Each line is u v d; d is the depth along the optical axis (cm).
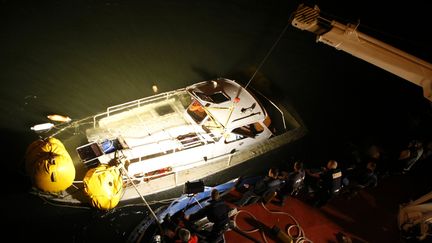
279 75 1448
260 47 1566
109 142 945
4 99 1186
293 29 1689
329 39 595
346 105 1389
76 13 1588
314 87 1434
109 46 1452
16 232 853
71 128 1067
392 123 1337
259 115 1027
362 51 577
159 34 1542
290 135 1109
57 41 1441
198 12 1691
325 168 930
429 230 842
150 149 948
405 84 1554
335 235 880
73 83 1279
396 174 1023
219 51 1505
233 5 1764
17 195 916
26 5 1577
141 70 1366
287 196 896
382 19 1909
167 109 1055
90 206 907
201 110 1029
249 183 960
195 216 791
